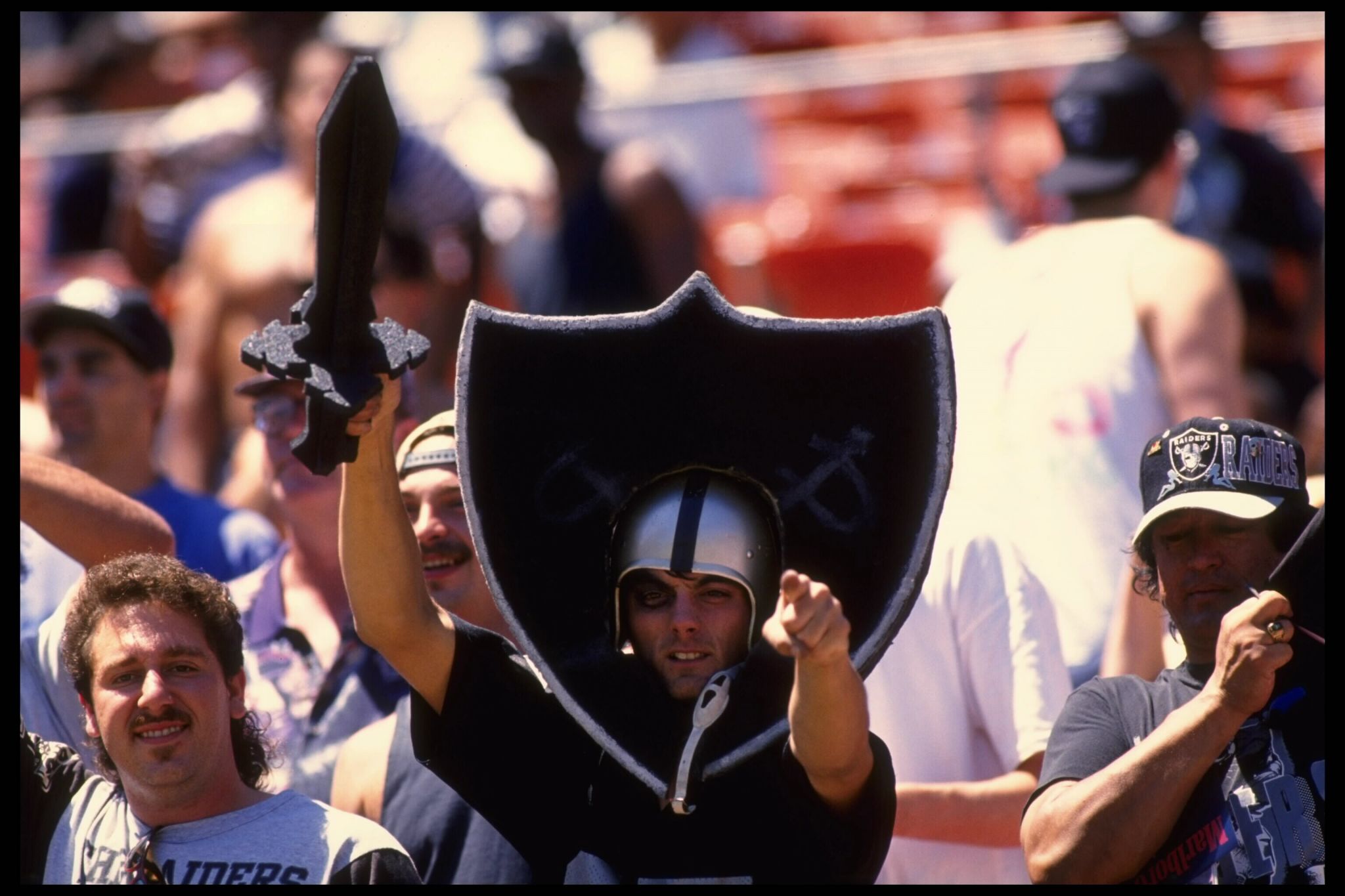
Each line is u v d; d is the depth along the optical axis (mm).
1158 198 13406
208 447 18391
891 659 10055
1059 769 8359
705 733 7570
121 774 8773
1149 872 8109
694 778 7480
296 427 11883
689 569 7629
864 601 7688
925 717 10023
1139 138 13164
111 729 8727
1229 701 7816
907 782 9914
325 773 10922
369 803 9602
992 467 12117
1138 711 8477
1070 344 12180
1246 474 8539
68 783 9195
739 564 7664
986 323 12516
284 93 20891
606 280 18656
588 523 7945
